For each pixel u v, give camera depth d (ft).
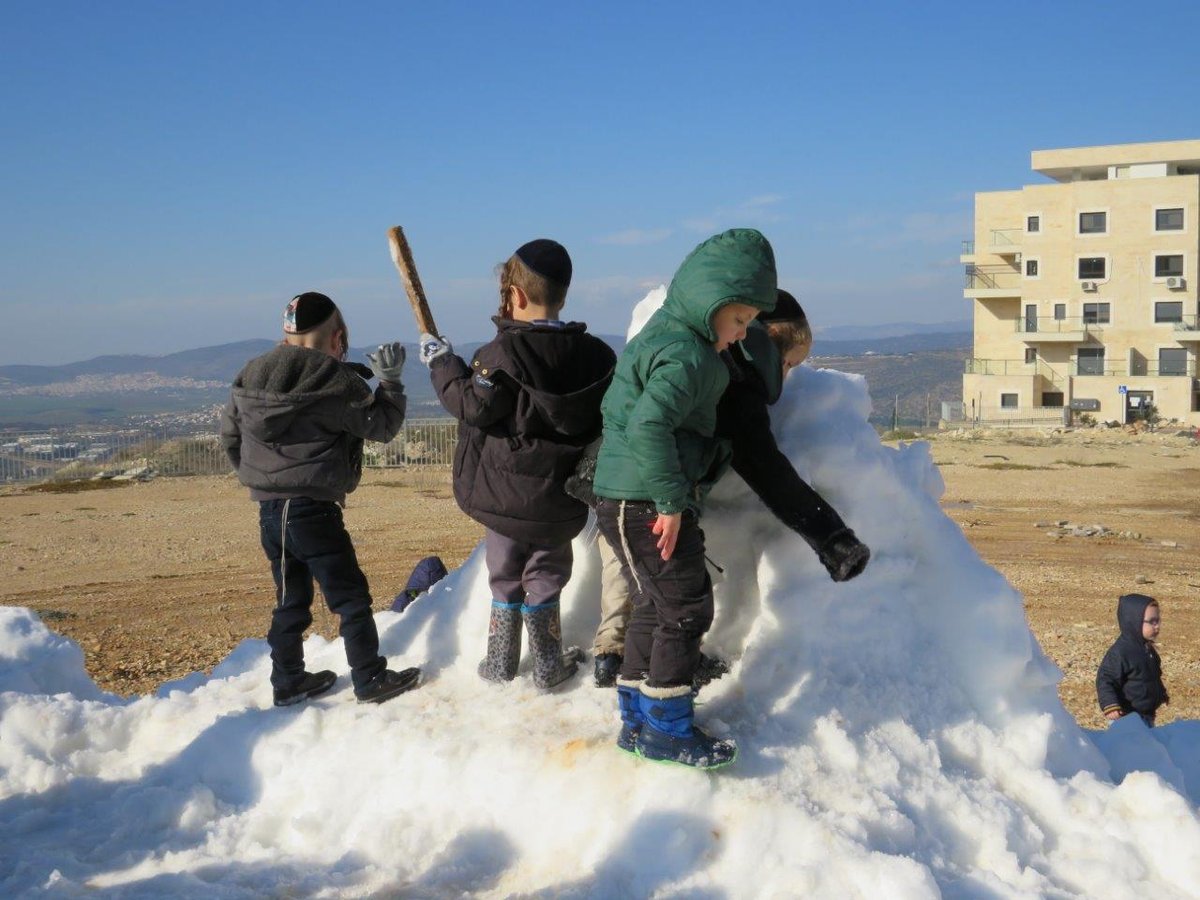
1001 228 195.31
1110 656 20.83
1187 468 93.66
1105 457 104.32
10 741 13.47
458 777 11.46
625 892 10.02
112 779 13.08
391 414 13.82
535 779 11.08
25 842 11.73
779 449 12.11
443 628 14.83
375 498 70.79
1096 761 13.12
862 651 12.24
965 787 11.43
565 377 12.18
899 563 12.73
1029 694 12.92
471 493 12.81
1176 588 42.09
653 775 10.73
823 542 11.03
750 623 12.78
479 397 12.17
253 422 13.25
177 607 37.50
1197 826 11.00
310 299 13.79
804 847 10.05
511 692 13.07
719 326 10.55
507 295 12.73
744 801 10.46
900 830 10.52
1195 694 27.76
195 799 12.25
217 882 10.67
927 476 13.66
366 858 10.94
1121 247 182.39
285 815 12.03
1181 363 180.04
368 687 13.30
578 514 12.79
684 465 10.78
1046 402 189.26
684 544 10.91
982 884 10.26
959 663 12.67
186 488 79.51
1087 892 10.59
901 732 11.70
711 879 10.06
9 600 39.14
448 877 10.54
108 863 11.38
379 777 11.93
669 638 10.80
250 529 57.72
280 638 13.65
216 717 13.74
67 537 54.95
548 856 10.62
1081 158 191.31
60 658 16.38
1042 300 188.14
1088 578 44.11
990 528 58.34
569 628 14.24
